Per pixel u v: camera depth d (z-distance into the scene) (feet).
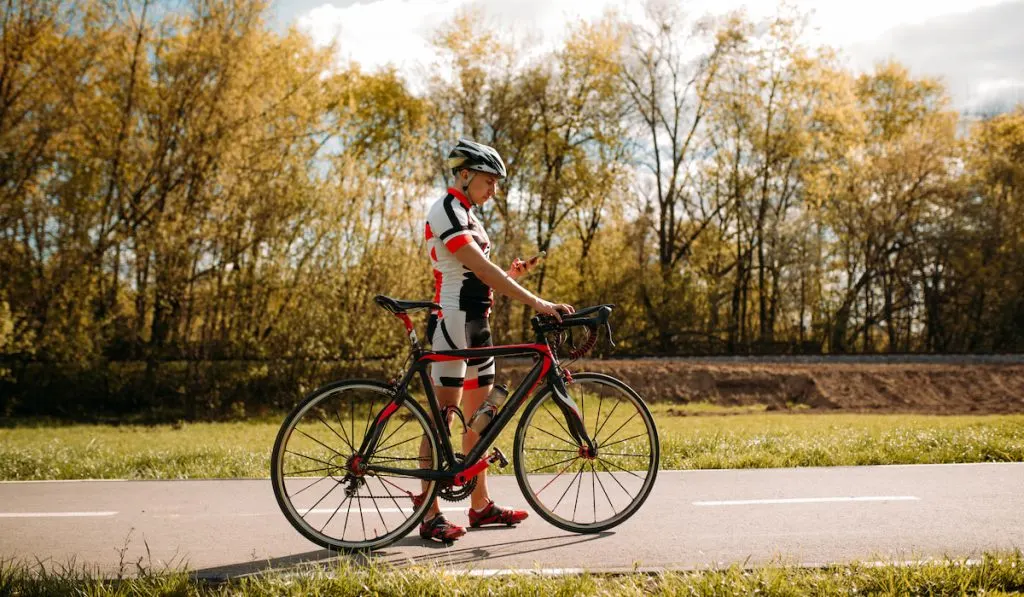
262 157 77.20
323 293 73.72
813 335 129.90
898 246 124.16
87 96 80.12
